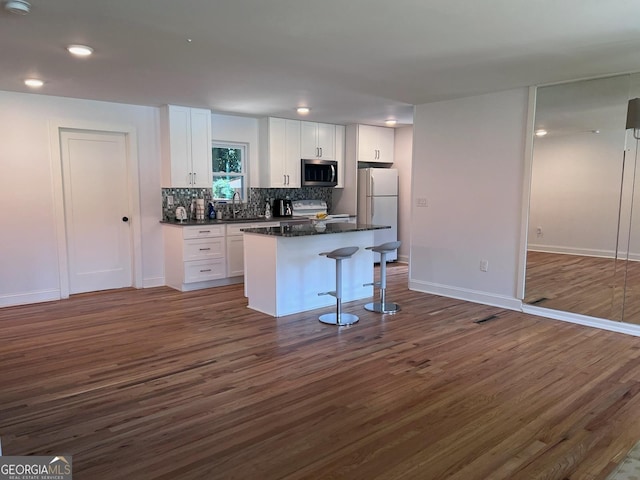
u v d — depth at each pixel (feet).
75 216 17.75
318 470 6.94
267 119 21.62
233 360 11.32
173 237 18.94
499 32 9.96
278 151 22.09
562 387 9.83
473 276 17.16
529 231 15.52
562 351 12.00
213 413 8.68
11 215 16.06
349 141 24.72
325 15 9.01
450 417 8.54
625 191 13.52
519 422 8.37
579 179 14.35
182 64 12.37
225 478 6.74
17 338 12.89
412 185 18.95
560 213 14.80
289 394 9.48
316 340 12.80
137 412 8.72
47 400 9.20
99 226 18.38
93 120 17.49
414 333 13.43
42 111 16.38
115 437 7.84
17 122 15.93
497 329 13.88
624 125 13.48
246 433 7.97
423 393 9.52
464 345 12.44
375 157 25.22
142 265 19.22
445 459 7.22
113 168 18.49
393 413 8.69
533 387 9.82
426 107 18.17
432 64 12.49
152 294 18.17
